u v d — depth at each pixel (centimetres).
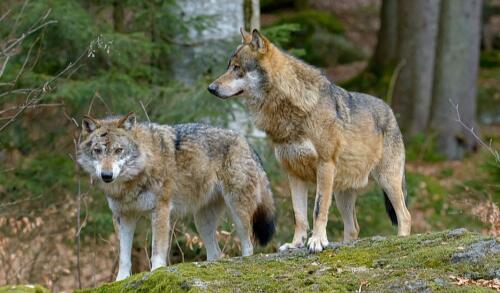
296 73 1009
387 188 1128
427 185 2272
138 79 1683
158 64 1725
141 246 1530
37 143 1709
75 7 1597
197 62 1692
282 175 1623
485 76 3416
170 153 1112
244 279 800
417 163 2795
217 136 1168
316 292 745
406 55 3002
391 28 3153
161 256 1100
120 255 1088
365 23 3912
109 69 1655
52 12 1533
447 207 2031
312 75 1020
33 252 1582
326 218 992
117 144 1053
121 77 1562
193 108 1570
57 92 1543
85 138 1079
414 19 2981
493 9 3738
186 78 1700
